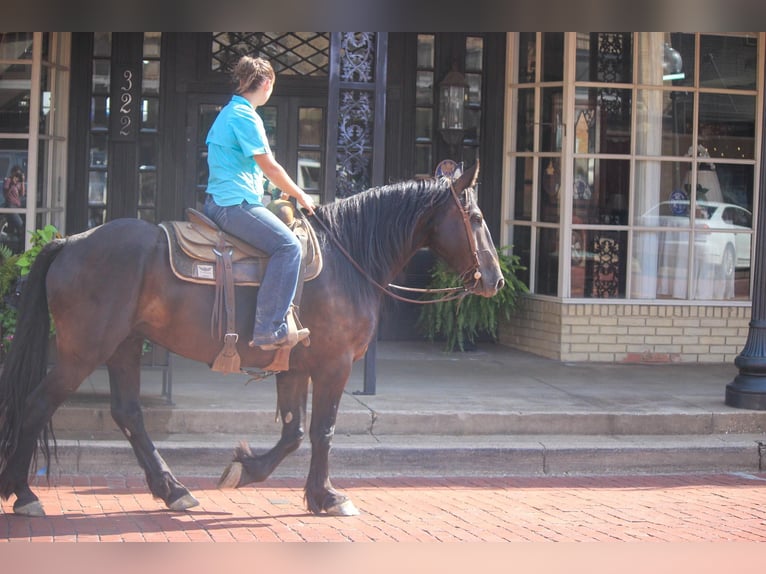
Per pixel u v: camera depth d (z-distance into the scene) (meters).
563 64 11.55
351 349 6.03
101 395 8.40
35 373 5.69
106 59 11.66
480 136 12.29
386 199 6.21
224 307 5.67
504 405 8.73
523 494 7.08
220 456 7.43
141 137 11.75
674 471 8.05
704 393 9.67
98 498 6.48
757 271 9.06
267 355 5.81
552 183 11.73
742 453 8.16
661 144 11.65
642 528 6.16
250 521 5.98
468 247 6.19
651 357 11.58
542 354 11.77
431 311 11.80
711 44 11.69
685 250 11.73
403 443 7.86
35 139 10.83
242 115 5.79
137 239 5.65
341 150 9.46
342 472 7.58
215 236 5.76
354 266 6.05
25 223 10.81
